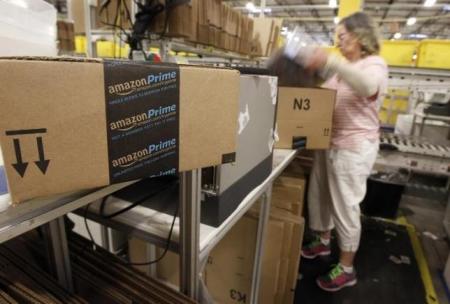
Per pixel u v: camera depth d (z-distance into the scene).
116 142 0.40
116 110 0.39
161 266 1.35
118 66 0.38
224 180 0.76
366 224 2.49
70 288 0.75
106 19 1.78
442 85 2.19
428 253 2.15
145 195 0.84
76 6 2.15
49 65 0.32
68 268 0.76
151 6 1.56
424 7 5.93
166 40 1.69
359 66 1.44
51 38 0.66
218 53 2.37
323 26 8.45
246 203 0.91
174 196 0.79
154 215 0.82
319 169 1.84
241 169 0.86
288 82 1.46
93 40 2.20
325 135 1.54
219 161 0.55
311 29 8.84
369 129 1.54
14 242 0.81
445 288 1.80
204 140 0.52
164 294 0.70
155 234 0.75
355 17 1.47
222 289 1.33
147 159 0.44
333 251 2.11
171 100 0.45
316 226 1.96
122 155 0.41
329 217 1.93
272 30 2.95
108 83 0.38
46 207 0.41
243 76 0.76
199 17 1.83
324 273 1.88
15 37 0.58
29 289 0.61
